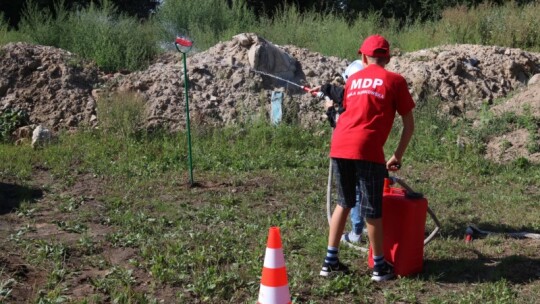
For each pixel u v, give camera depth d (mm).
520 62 13461
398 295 5535
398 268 5887
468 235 6926
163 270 5777
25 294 5402
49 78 12023
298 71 12875
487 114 11750
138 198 8297
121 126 10984
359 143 5594
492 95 12680
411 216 5828
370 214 5695
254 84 12219
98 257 6242
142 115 11234
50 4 21453
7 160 9742
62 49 13477
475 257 6465
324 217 7594
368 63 5832
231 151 10461
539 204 8344
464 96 12570
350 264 6172
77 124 11422
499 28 16578
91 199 8242
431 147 10734
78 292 5484
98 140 10781
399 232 5859
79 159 9938
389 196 5922
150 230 7082
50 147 10359
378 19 18219
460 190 9047
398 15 25453
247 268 5992
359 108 5660
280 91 12227
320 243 6527
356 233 6719
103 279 5656
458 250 6613
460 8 18281
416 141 10984
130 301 5250
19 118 11359
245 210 7848
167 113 11547
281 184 8977
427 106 11867
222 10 16797
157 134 11023
